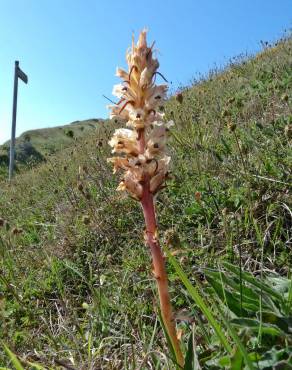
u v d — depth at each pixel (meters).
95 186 0.99
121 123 1.33
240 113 1.05
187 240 0.63
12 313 0.63
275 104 1.01
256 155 0.74
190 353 0.30
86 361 0.46
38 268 0.75
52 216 1.04
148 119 0.30
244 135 0.85
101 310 0.53
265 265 0.54
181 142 0.95
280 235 0.57
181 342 0.36
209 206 0.67
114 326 0.51
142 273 0.60
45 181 1.51
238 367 0.28
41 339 0.55
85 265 0.70
